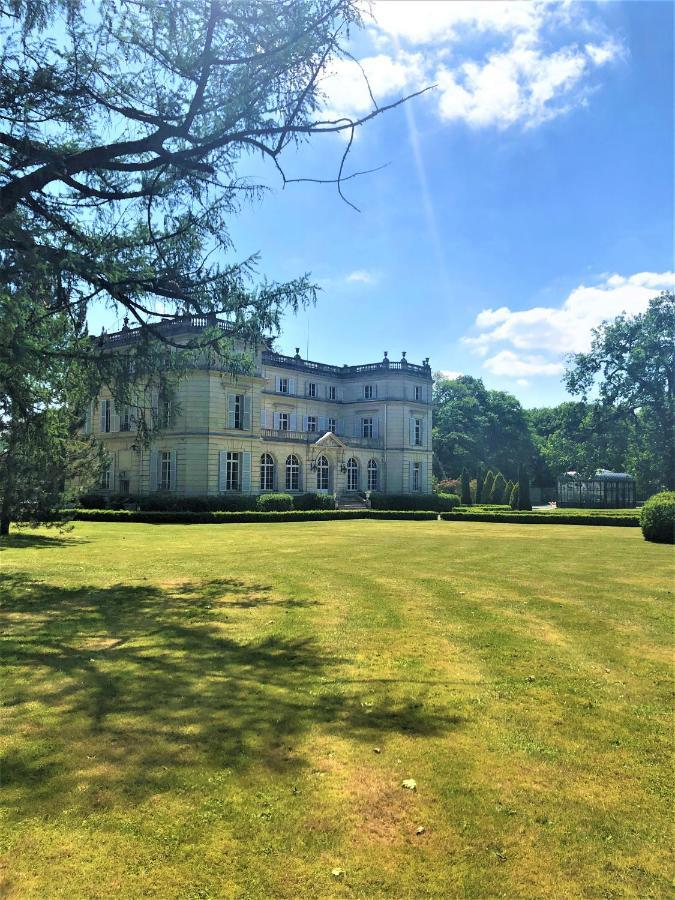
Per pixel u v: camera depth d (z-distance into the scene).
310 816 3.71
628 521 33.03
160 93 8.95
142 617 8.95
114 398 10.48
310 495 43.50
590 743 4.81
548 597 10.99
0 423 12.98
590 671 6.64
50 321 9.12
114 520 33.44
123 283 9.00
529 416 89.00
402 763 4.40
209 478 38.41
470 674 6.43
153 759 4.37
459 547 19.94
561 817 3.77
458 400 77.31
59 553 17.38
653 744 4.81
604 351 50.28
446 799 3.94
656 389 48.28
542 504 78.44
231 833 3.53
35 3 7.14
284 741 4.70
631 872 3.28
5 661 6.68
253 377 40.97
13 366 7.96
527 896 3.09
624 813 3.83
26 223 7.90
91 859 3.29
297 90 8.46
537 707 5.54
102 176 9.16
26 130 8.11
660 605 10.38
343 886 3.13
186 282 9.66
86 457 19.31
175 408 11.23
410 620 8.91
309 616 9.07
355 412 57.84
